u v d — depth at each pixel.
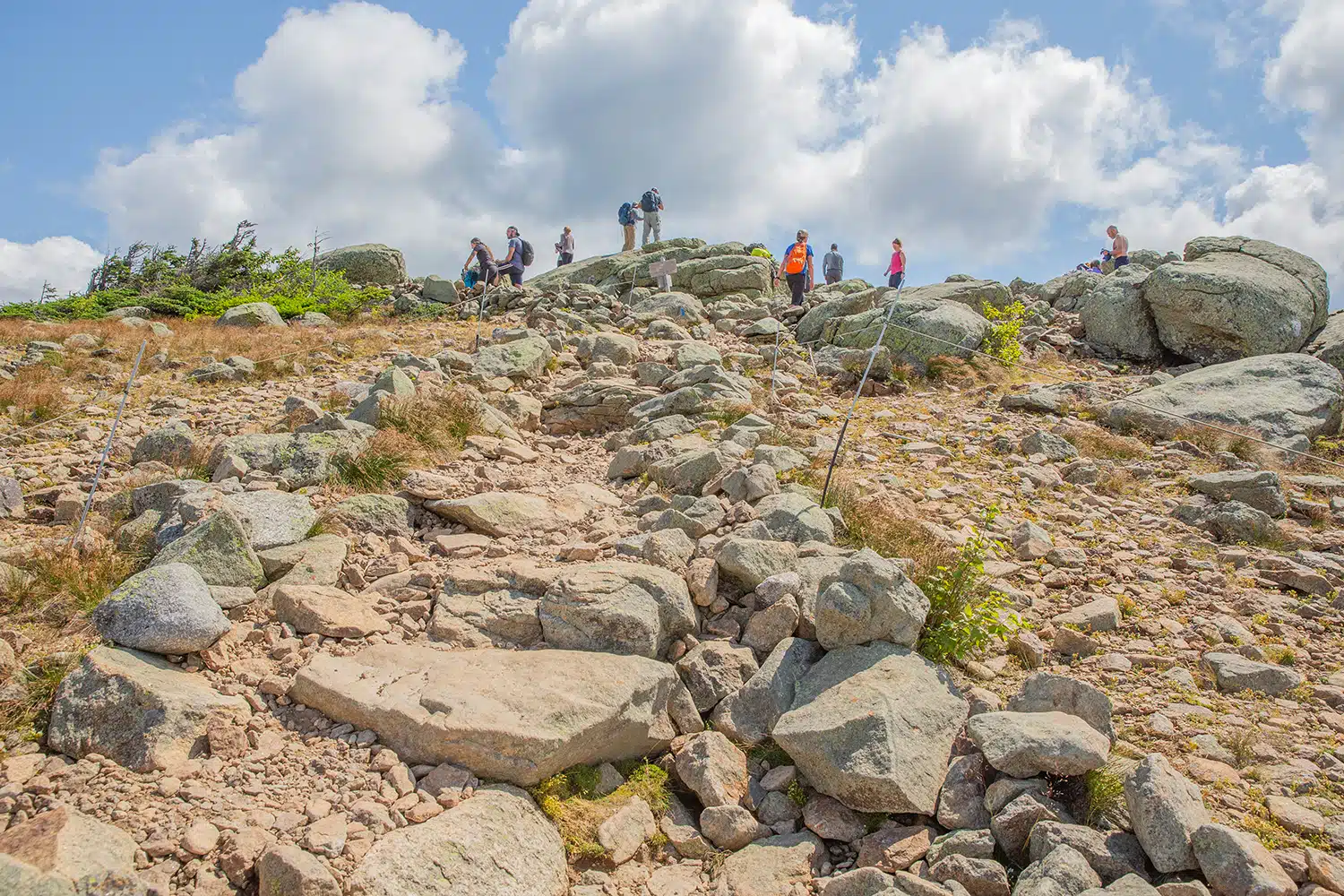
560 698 4.97
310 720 5.02
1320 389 12.31
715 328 18.11
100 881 3.69
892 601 5.71
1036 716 5.09
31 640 5.36
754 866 4.64
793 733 5.11
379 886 3.87
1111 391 13.77
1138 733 5.33
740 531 7.01
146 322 17.50
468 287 22.28
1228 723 5.43
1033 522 8.63
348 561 6.73
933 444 10.62
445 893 3.96
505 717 4.79
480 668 5.34
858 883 4.38
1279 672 5.82
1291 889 3.97
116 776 4.38
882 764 4.78
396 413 9.61
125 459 9.00
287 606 5.84
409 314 20.41
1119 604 6.98
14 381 11.85
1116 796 4.66
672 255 25.05
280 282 26.17
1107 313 16.50
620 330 17.20
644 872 4.65
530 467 9.53
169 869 3.89
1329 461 10.73
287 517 6.81
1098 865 4.27
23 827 3.85
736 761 5.23
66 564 6.12
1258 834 4.43
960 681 5.83
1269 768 5.00
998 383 14.13
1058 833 4.38
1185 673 6.00
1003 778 4.84
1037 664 6.16
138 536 6.70
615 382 12.16
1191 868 4.20
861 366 14.22
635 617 5.68
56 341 15.03
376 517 7.32
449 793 4.52
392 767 4.65
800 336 17.44
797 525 7.16
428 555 7.05
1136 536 8.45
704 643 5.96
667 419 10.59
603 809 4.82
